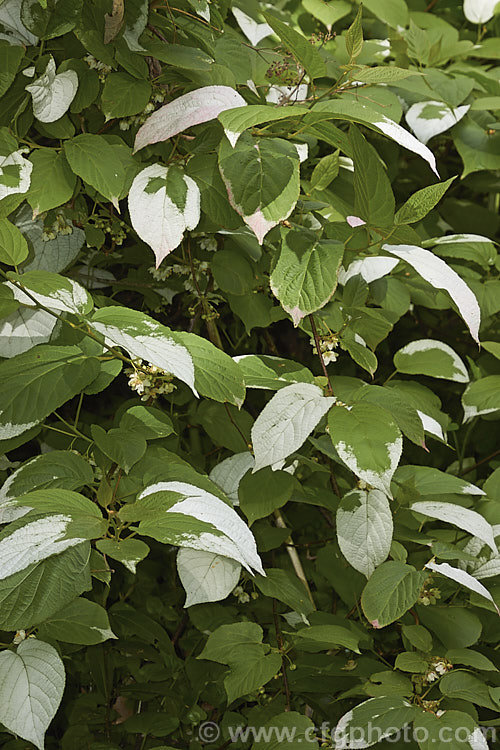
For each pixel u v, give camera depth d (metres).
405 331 2.38
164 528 1.11
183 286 1.81
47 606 1.06
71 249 1.52
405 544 1.87
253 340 2.15
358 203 1.32
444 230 2.28
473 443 2.30
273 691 1.84
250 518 1.45
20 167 1.33
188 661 1.89
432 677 1.41
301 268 1.26
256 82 1.85
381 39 2.35
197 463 1.91
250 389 2.15
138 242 1.73
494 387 1.86
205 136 1.38
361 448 1.18
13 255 1.23
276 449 1.22
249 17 1.95
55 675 1.10
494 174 2.33
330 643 1.54
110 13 1.37
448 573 1.36
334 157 1.49
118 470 1.29
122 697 2.14
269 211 1.21
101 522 1.12
